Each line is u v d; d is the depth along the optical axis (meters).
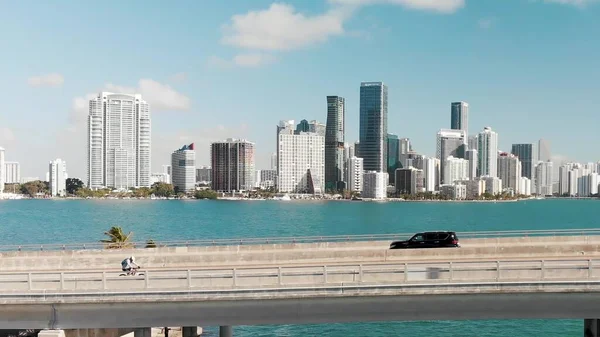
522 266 31.03
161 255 42.31
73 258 41.97
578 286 30.05
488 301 31.02
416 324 57.75
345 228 198.38
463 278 30.95
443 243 44.47
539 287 30.17
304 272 31.27
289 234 171.12
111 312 31.48
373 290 30.52
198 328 53.56
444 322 58.53
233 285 30.80
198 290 30.58
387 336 53.81
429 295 30.77
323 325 57.72
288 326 57.50
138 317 31.50
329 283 30.69
